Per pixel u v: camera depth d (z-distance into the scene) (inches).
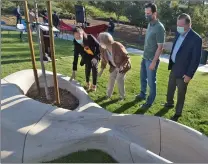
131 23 837.2
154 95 201.9
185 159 133.6
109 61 199.6
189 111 204.8
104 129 135.9
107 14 864.9
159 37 183.8
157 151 138.9
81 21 511.8
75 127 140.9
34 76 193.9
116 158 123.2
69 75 261.7
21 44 415.5
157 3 717.3
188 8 710.5
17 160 123.3
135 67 331.3
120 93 210.4
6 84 182.1
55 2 805.2
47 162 124.4
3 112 149.4
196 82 297.1
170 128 143.4
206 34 716.7
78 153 128.3
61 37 576.4
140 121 147.8
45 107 156.9
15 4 823.7
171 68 196.4
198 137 137.7
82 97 189.9
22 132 135.9
